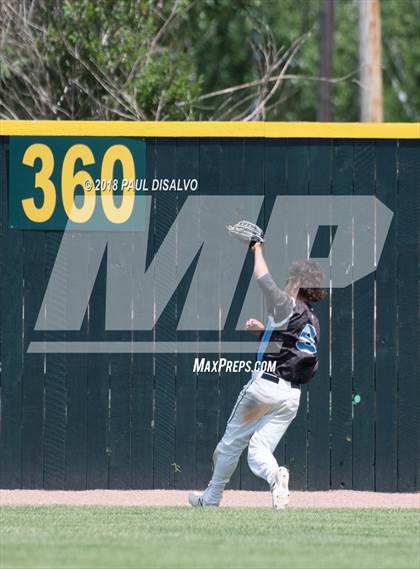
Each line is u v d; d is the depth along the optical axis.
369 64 68.31
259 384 32.56
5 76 60.81
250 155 37.94
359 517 31.70
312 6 97.50
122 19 61.81
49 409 37.81
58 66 60.12
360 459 37.94
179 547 26.28
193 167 37.91
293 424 37.81
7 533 28.14
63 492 37.44
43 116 60.31
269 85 71.81
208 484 36.41
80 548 26.09
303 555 25.53
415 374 38.06
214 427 37.81
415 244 38.09
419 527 29.75
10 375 37.81
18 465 37.78
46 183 37.84
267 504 35.44
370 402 38.00
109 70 60.66
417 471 37.97
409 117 114.31
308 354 32.62
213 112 71.00
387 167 38.06
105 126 37.88
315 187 37.97
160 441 37.81
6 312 37.84
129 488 37.75
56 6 60.91
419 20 116.44
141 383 37.84
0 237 37.81
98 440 37.81
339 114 108.38
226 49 97.50
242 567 24.22
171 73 62.44
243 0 81.06
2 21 60.12
